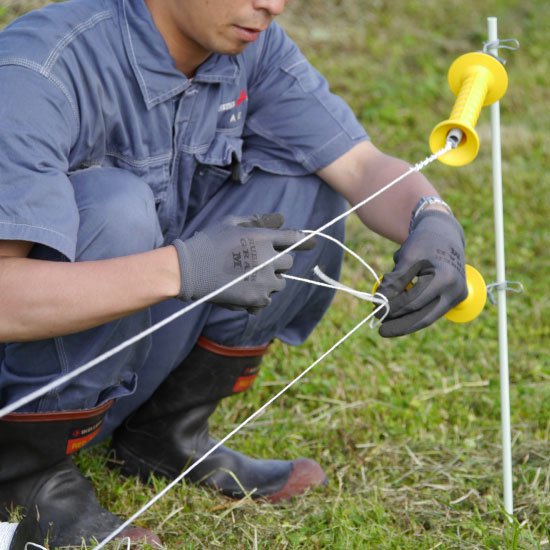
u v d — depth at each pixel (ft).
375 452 9.51
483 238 15.10
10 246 6.29
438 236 6.99
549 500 8.52
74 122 6.67
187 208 8.17
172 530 7.83
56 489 7.52
